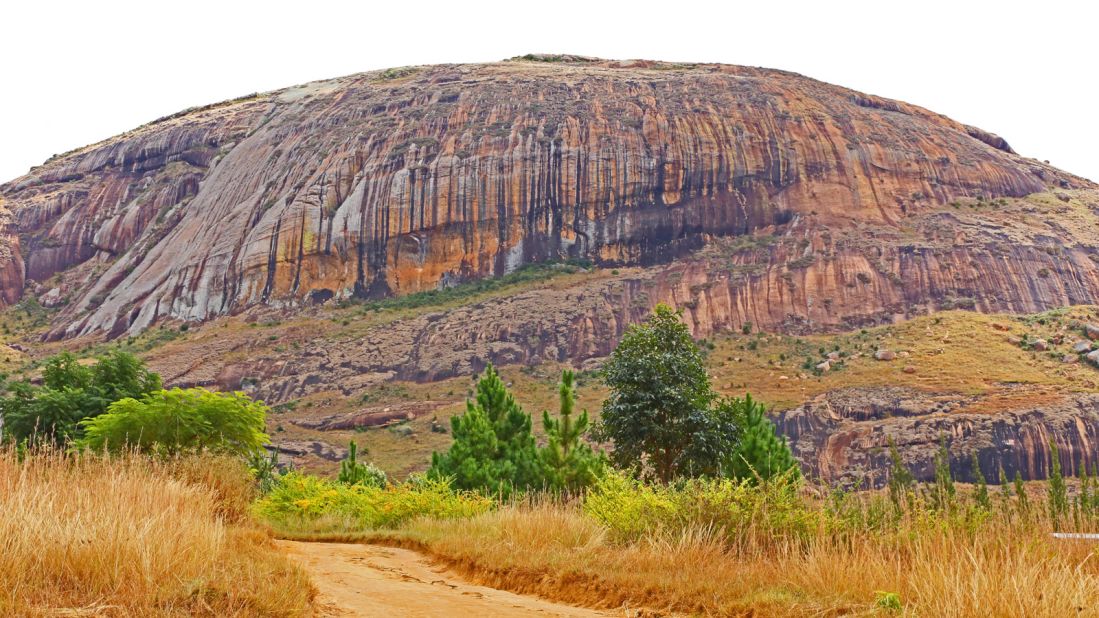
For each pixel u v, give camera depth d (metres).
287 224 168.62
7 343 172.00
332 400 123.50
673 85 194.62
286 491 27.94
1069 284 141.00
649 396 25.23
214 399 28.25
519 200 168.00
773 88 191.50
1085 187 186.75
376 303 156.62
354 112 195.88
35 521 7.81
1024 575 7.53
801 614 8.24
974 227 150.88
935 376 101.38
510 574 12.27
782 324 134.38
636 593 10.00
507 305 141.50
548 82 199.25
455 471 28.31
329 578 12.34
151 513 9.69
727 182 167.12
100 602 6.97
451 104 192.00
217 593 7.64
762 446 23.86
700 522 12.52
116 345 158.50
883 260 143.50
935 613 7.38
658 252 160.75
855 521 11.57
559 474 25.48
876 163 169.25
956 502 11.20
